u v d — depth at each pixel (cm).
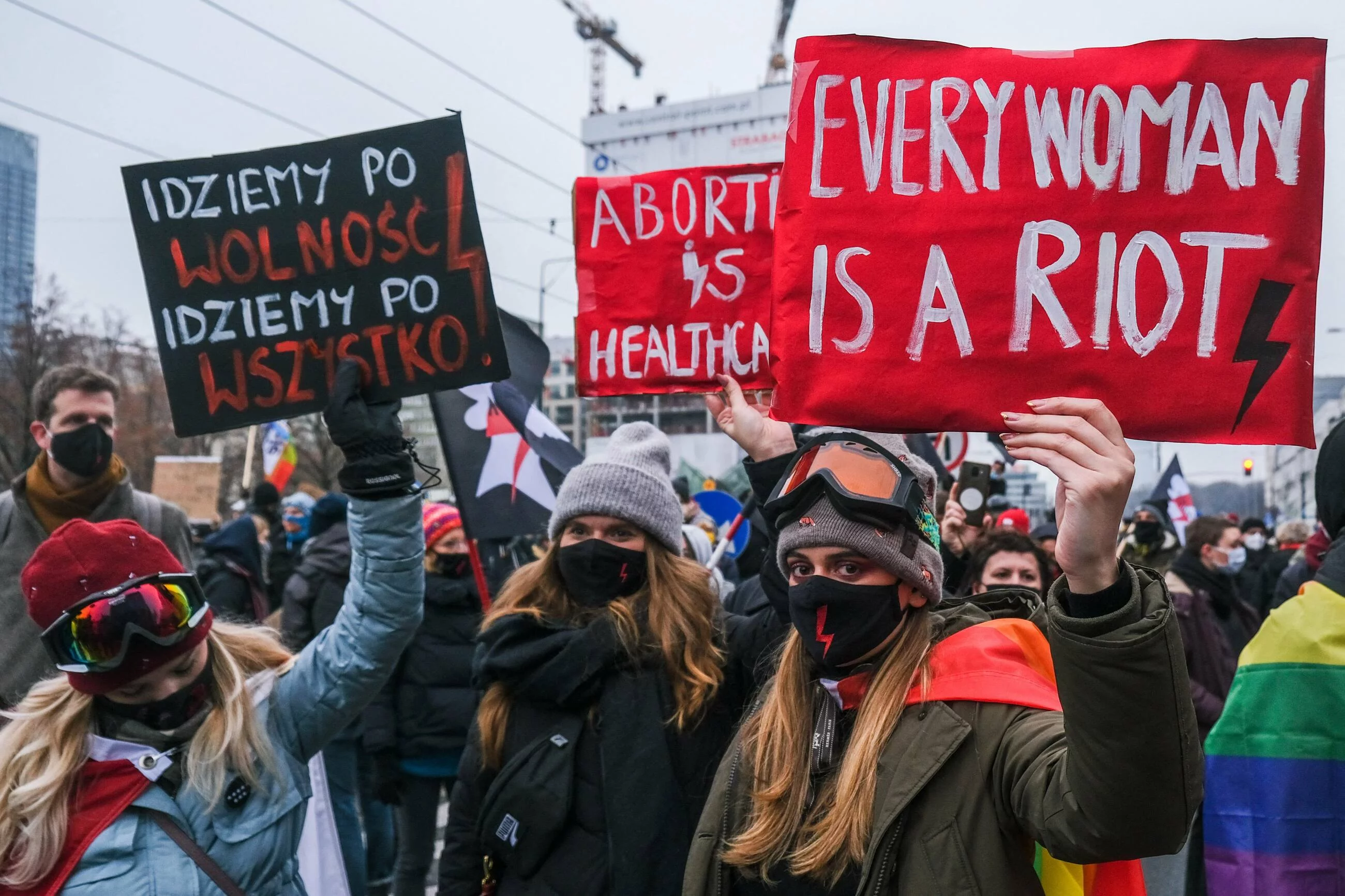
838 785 183
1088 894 185
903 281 207
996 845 172
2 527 330
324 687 224
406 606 225
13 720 208
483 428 436
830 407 207
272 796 214
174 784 207
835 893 180
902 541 194
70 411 331
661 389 293
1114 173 201
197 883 200
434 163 237
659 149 4238
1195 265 197
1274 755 223
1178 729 148
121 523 210
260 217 241
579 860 253
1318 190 195
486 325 234
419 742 465
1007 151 206
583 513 284
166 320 242
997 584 402
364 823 514
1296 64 197
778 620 269
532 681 263
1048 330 201
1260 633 233
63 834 198
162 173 243
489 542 502
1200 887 430
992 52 208
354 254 239
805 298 210
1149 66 202
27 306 2597
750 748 208
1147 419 197
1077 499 153
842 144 211
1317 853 217
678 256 293
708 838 205
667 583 275
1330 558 230
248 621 253
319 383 238
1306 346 194
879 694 188
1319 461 246
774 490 217
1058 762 161
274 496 1038
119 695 208
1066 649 150
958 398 203
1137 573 155
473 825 272
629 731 256
